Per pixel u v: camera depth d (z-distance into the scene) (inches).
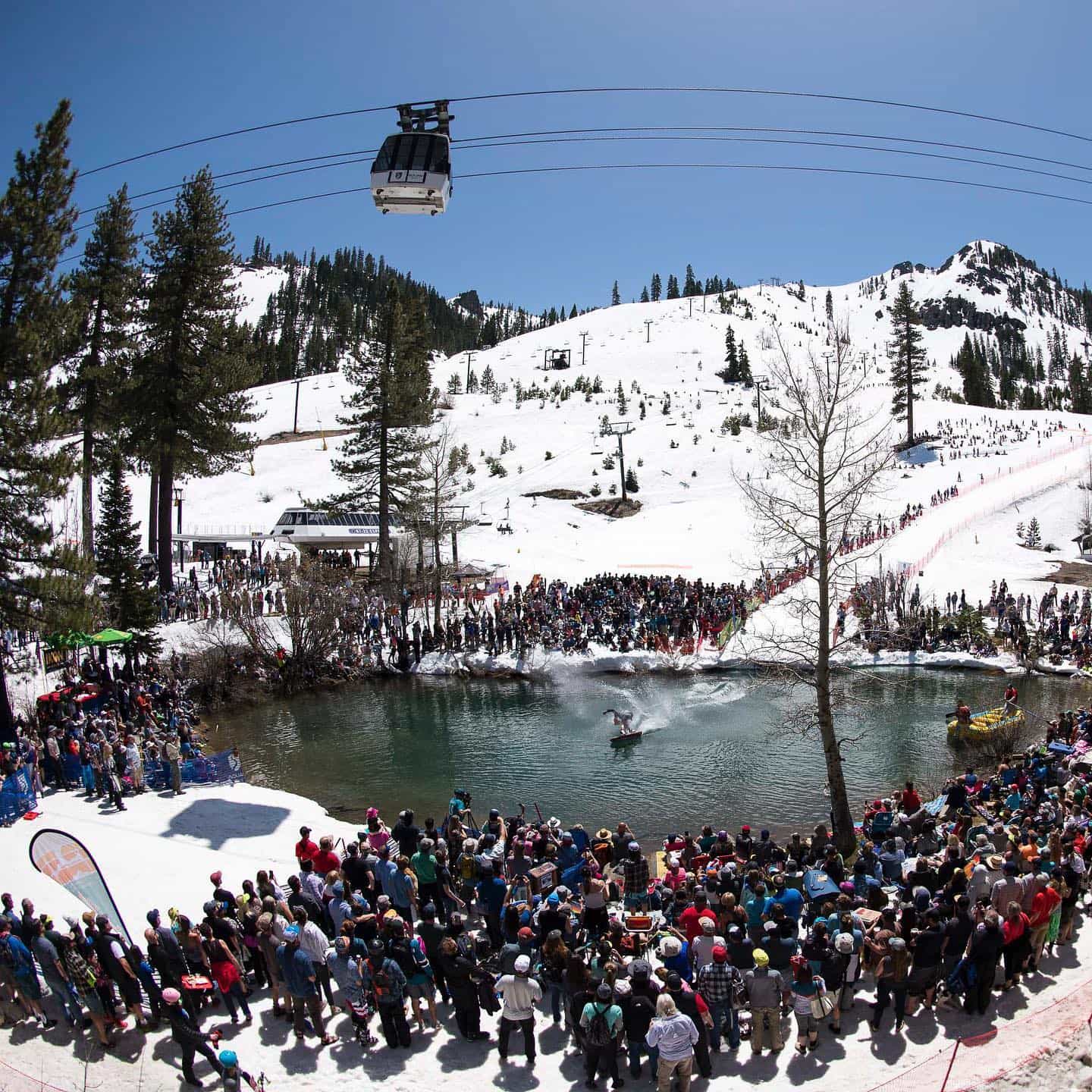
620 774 1110.4
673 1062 416.2
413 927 544.1
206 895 674.8
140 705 1146.7
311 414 5374.0
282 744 1243.8
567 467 3799.2
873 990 523.8
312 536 2406.5
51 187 1125.1
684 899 569.6
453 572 2161.7
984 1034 468.4
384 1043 483.8
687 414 4771.2
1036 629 1670.8
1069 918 571.5
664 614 1721.2
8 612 1034.7
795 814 975.6
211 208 1765.5
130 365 1798.7
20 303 1116.5
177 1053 479.2
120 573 1371.8
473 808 1000.9
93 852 745.0
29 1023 509.0
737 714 1364.4
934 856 689.6
